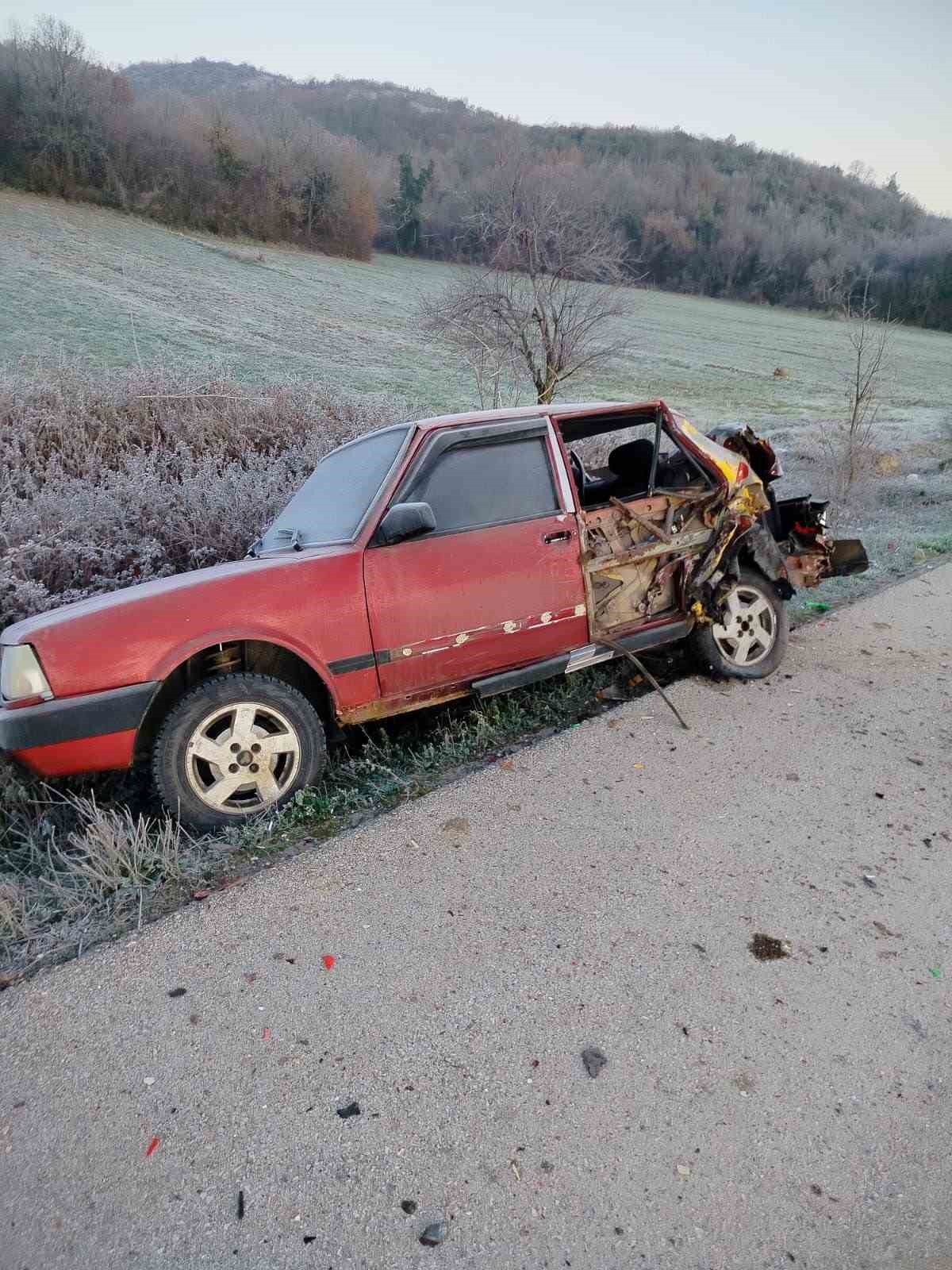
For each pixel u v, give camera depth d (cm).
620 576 454
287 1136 217
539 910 302
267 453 883
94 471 767
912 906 299
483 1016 254
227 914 306
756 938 284
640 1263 184
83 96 7581
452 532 398
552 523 422
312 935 293
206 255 6366
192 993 268
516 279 1221
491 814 365
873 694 486
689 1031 245
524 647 422
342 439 891
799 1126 215
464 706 482
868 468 1305
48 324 3266
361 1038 247
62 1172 209
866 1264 183
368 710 387
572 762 409
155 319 3778
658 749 420
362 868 330
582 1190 200
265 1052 244
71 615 347
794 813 360
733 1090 226
